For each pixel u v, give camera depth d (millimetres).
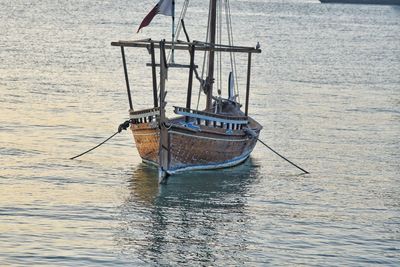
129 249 49375
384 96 119875
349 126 93125
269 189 63875
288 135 86125
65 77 121250
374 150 80438
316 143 82625
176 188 62844
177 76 128125
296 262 48500
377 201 61750
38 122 86062
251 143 71688
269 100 109812
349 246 51500
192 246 50406
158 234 52188
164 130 62844
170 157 63844
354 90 124750
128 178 65250
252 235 52844
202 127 64500
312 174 69312
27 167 67375
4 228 51812
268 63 156750
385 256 49938
